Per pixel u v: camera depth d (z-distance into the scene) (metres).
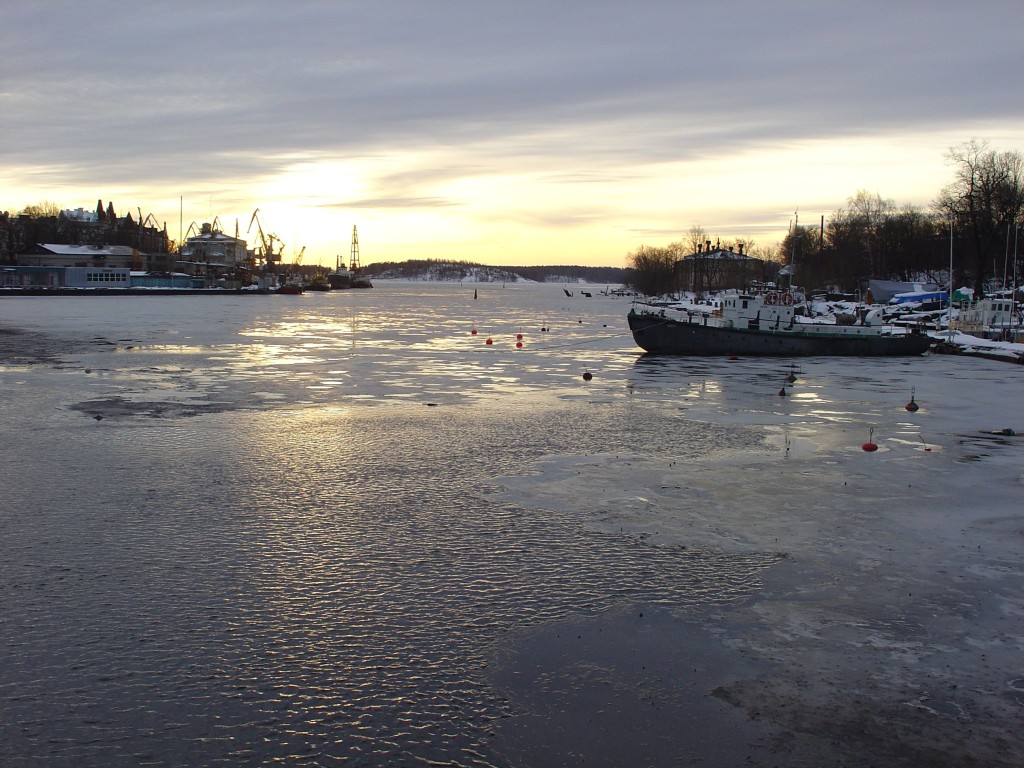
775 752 13.91
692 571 20.95
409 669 16.38
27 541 22.58
